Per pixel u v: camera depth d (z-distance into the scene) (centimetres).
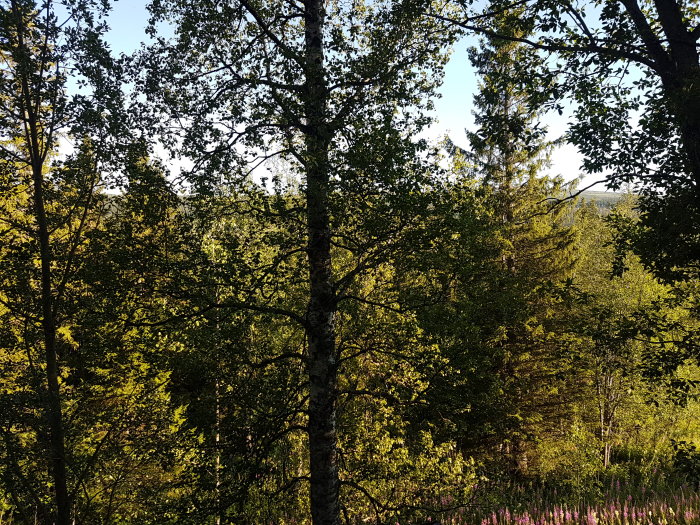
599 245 1833
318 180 497
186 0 587
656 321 717
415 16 588
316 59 555
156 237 568
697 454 653
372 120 519
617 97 643
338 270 778
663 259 662
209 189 533
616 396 1750
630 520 1161
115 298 561
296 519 891
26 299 673
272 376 631
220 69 571
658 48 573
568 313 1405
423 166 514
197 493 585
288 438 808
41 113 636
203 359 591
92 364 702
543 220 1444
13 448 634
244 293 573
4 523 820
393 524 642
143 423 740
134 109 560
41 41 612
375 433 824
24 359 777
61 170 625
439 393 664
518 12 637
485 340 1279
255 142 529
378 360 719
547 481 1527
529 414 1516
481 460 1484
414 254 544
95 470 750
